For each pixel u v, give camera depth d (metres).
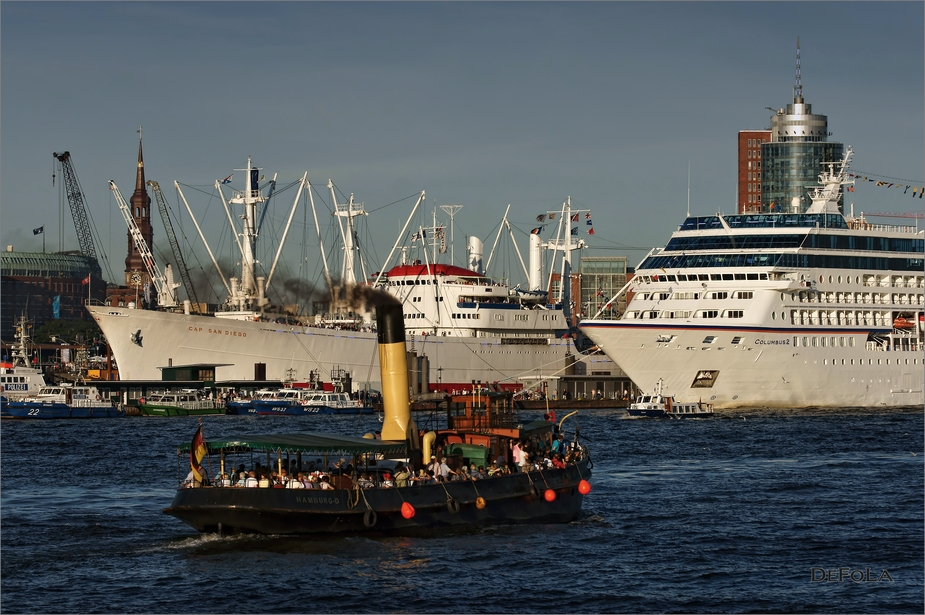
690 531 117.38
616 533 115.56
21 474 159.38
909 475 162.12
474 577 96.50
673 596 92.94
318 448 104.75
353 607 88.50
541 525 117.06
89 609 88.25
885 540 113.94
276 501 102.44
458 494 110.19
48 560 102.12
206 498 103.88
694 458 183.62
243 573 96.56
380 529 106.19
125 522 120.06
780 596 93.38
